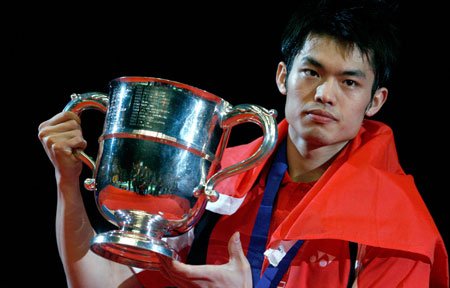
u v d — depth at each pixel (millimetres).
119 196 2633
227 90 5859
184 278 2596
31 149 6035
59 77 6141
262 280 2965
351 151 3182
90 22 6137
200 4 6016
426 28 5109
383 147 3223
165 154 2623
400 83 5102
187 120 2670
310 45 2994
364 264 2932
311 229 2852
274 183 3248
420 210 2959
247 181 3330
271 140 2705
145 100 2666
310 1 3125
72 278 3158
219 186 3375
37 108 6109
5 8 6117
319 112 2939
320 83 2973
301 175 3268
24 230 5848
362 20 2965
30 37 6141
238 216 3264
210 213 3316
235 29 5930
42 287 5734
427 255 2787
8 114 6055
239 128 5418
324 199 2922
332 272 2930
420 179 4891
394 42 3078
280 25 5828
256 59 5832
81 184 5281
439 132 4977
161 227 2725
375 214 2898
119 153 2645
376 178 3018
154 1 6078
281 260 3004
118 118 2709
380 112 5102
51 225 5895
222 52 5930
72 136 2947
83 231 3152
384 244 2805
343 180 2990
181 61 5980
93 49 6121
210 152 2746
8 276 5707
